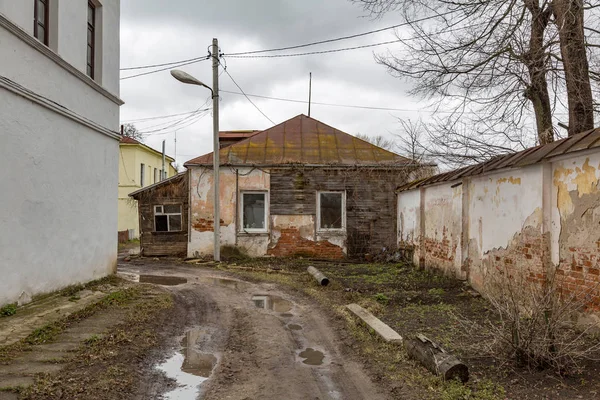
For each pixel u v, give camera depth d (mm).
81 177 8367
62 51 7605
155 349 5410
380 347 5492
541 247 6031
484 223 8141
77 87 8133
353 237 15586
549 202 5980
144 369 4715
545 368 4395
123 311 6953
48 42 7449
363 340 5812
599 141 4770
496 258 7570
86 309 6684
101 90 9086
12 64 6199
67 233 7828
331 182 15633
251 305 8156
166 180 15781
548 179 5988
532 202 6320
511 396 3863
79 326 5945
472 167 8680
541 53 7852
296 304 8289
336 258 15523
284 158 15789
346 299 8344
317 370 4840
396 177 15594
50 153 7254
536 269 6164
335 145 16672
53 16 7449
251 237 15484
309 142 16734
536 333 4461
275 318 7176
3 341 5062
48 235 7203
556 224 5816
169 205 15945
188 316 7215
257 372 4754
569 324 5297
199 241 15461
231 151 16000
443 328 6137
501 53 8141
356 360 5137
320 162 15680
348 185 15609
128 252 18375
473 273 8703
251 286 10211
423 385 4234
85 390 3971
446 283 9391
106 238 9570
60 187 7582
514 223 6898
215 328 6523
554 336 4492
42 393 3801
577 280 5352
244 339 5977
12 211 6262
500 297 5871
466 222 9086
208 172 15570
